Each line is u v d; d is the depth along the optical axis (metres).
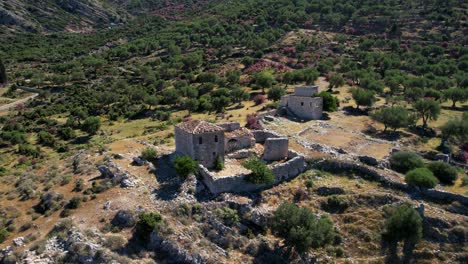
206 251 42.75
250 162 53.62
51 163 68.25
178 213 46.34
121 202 47.09
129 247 41.41
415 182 53.06
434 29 175.62
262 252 44.62
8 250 41.47
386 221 47.38
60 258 39.66
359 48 165.25
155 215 43.84
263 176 51.78
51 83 163.38
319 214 49.91
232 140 62.19
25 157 87.75
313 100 84.38
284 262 43.91
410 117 86.56
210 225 46.28
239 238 45.50
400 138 79.38
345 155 61.72
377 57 146.88
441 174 60.56
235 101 111.56
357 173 56.69
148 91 135.62
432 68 132.25
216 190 50.22
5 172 73.31
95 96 135.38
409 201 50.34
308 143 66.69
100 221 44.56
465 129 76.50
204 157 55.12
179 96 123.19
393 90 114.88
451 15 184.62
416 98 104.81
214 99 105.12
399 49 158.50
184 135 56.09
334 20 197.25
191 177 51.53
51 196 49.97
